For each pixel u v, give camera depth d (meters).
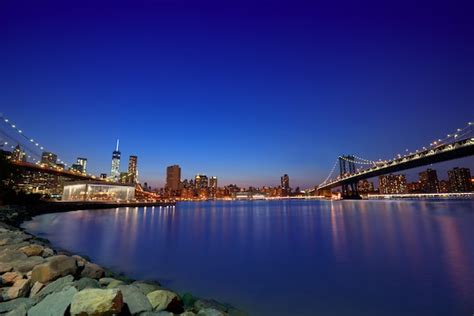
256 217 68.56
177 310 8.31
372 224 44.31
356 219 55.03
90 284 8.70
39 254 12.87
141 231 38.22
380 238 29.09
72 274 9.64
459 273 15.27
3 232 18.30
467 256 19.47
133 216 69.75
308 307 11.02
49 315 6.23
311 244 26.14
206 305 9.44
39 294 7.84
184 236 33.03
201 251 23.17
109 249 24.12
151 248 24.70
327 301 11.63
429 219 52.09
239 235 33.75
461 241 26.03
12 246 13.68
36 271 9.02
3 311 6.78
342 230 37.19
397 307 10.90
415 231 34.34
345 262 18.47
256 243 27.33
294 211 97.12
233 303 11.46
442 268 16.39
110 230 39.00
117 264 18.48
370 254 20.84
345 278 14.80
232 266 17.84
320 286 13.55
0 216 36.28
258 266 17.81
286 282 14.29
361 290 12.91
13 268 9.93
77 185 127.69
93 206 95.12
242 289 13.27
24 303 7.12
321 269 16.81
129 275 15.77
